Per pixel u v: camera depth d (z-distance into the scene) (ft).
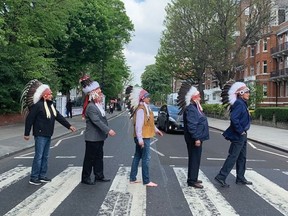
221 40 140.67
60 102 129.18
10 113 84.33
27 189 25.59
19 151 44.73
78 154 42.73
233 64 143.13
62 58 112.57
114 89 215.72
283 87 180.96
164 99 354.54
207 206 21.85
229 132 27.20
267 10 137.08
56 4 80.02
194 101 26.30
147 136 26.45
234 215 20.22
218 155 43.83
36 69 84.38
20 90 80.94
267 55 191.62
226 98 27.78
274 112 93.61
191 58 161.27
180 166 35.17
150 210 20.90
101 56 117.08
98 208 21.18
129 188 25.84
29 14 77.56
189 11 148.46
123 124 102.68
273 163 39.34
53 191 25.03
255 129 85.87
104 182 27.66
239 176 27.96
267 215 20.36
